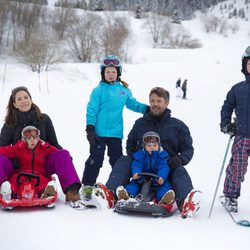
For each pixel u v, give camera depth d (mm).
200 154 7484
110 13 59156
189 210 3643
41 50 29438
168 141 4363
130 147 4531
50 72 27422
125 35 47219
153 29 63188
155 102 4379
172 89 27531
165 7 92000
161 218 3672
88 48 44156
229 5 102875
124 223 3502
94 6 74562
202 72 36438
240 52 58531
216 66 39875
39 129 4391
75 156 6949
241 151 3967
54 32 46094
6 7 45375
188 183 3916
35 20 47438
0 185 3928
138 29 64562
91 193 4227
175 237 3207
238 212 3980
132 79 32750
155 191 4059
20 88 4324
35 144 4191
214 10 104062
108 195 3855
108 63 4648
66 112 13445
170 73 35562
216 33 74312
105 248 2936
